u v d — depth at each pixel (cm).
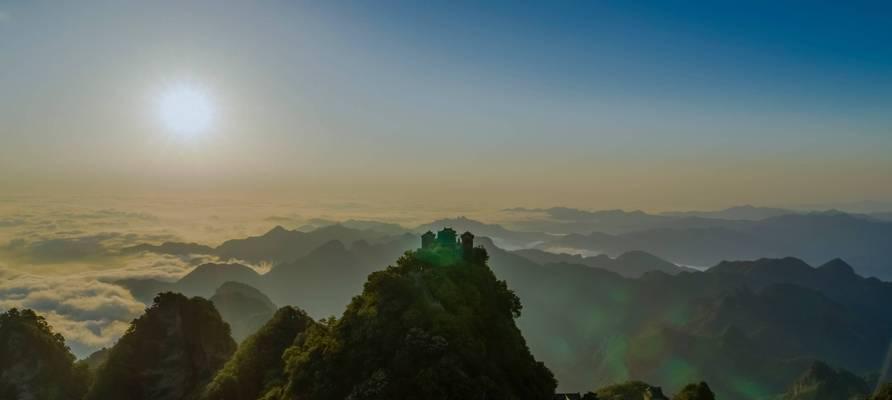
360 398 5525
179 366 9394
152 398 9012
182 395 9262
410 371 5594
